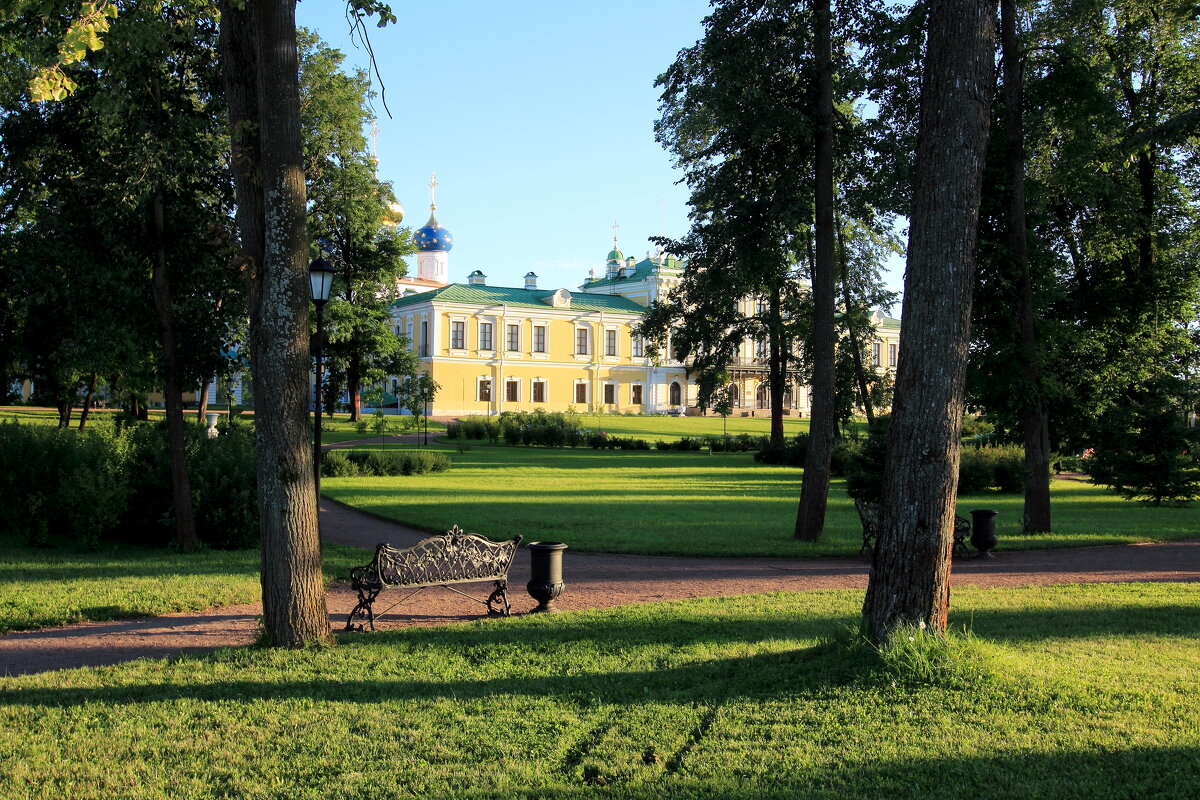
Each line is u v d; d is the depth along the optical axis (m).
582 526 17.12
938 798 4.39
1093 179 20.91
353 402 59.25
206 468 15.08
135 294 13.27
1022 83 17.55
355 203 40.47
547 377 85.25
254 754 5.11
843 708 5.62
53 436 15.27
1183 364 28.92
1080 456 36.62
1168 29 23.66
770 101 14.61
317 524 7.69
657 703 5.90
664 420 74.38
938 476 6.36
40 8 7.97
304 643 7.49
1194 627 8.24
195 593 10.43
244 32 7.53
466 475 31.19
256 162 7.41
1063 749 4.95
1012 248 16.78
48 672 6.96
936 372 6.36
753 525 17.92
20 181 13.72
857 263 34.00
